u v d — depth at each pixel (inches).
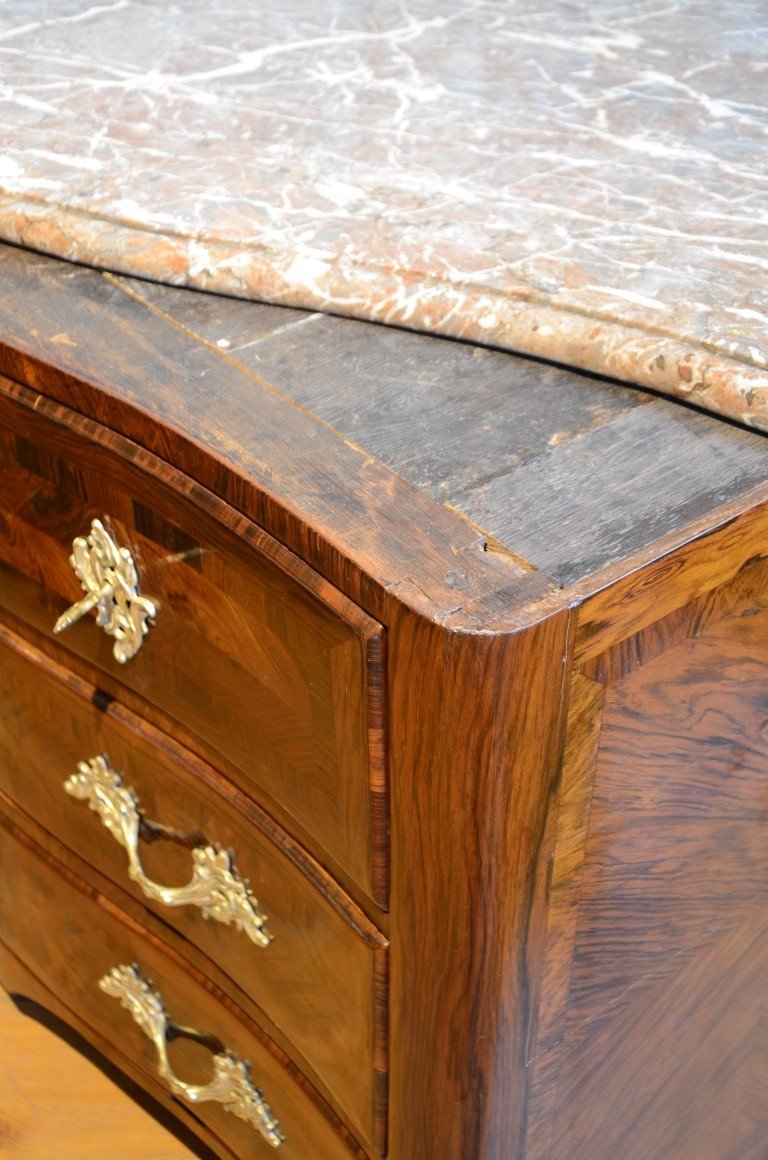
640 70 38.4
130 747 33.3
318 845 28.5
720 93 36.9
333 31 40.9
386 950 27.9
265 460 24.1
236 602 26.1
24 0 43.1
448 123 35.2
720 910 31.4
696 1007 33.1
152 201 31.0
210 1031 38.1
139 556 28.4
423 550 22.2
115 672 32.3
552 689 22.3
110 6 42.8
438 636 21.2
